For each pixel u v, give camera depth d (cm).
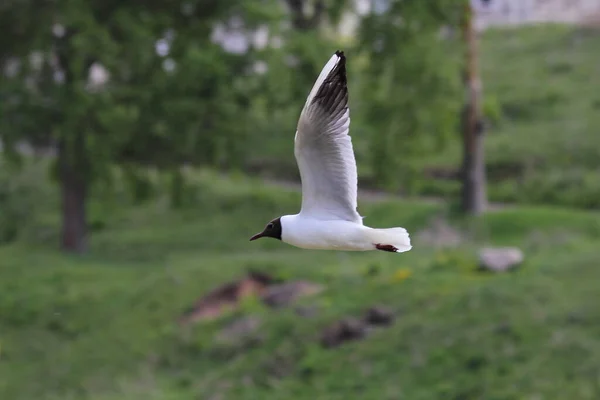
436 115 2567
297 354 1723
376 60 2564
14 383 1880
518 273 1889
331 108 752
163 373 1844
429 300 1803
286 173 3359
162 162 2664
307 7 3394
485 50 4231
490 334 1612
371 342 1688
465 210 2636
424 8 2506
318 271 2130
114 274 2367
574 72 3788
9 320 2138
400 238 757
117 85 2567
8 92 2434
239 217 2969
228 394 1672
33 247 2802
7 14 2475
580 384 1457
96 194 2800
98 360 1919
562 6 4481
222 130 2580
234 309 2006
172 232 2866
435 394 1523
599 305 1625
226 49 2688
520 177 3072
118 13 2505
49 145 2656
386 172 2631
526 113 3519
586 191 2888
